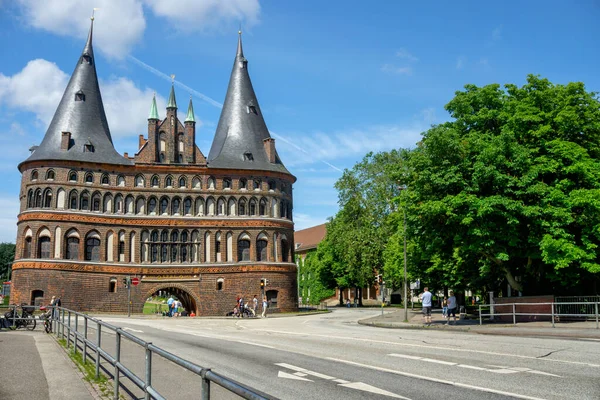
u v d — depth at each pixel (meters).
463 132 37.44
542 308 32.41
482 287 42.75
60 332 24.98
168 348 21.11
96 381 13.48
